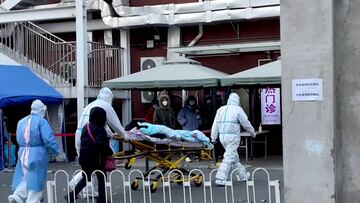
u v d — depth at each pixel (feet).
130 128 36.06
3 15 57.26
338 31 24.23
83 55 54.60
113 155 34.24
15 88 51.01
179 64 53.01
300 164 24.02
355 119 23.99
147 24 59.36
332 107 23.54
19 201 31.14
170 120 53.52
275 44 53.01
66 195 32.91
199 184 39.32
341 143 24.18
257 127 57.47
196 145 37.88
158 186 39.19
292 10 24.09
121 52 62.28
